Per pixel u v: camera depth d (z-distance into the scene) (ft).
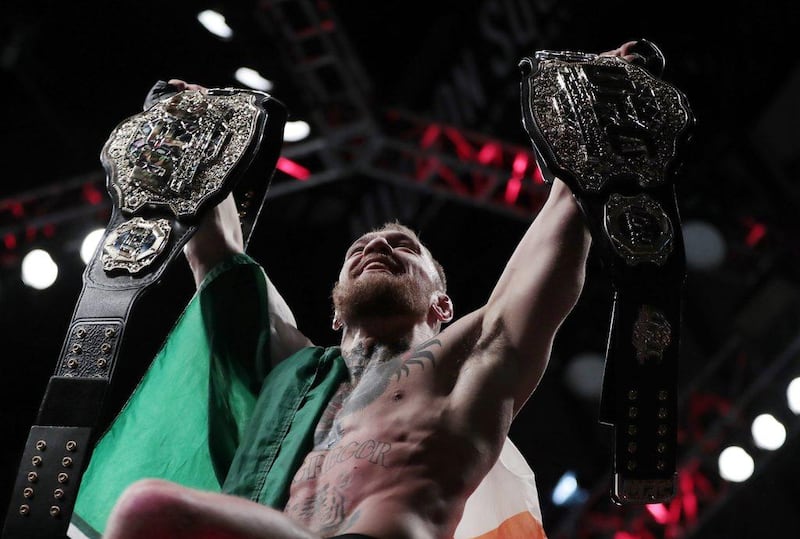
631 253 8.36
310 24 22.72
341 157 24.17
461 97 23.72
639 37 22.35
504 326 9.22
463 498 8.62
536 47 22.67
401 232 10.84
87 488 9.67
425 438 8.70
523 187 23.59
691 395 24.98
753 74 22.50
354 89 23.17
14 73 23.38
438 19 24.02
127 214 9.44
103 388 8.48
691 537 24.00
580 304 25.55
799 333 24.12
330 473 8.66
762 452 23.93
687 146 9.06
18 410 23.89
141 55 23.21
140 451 9.81
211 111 10.07
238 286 10.30
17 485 8.29
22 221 23.75
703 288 25.27
